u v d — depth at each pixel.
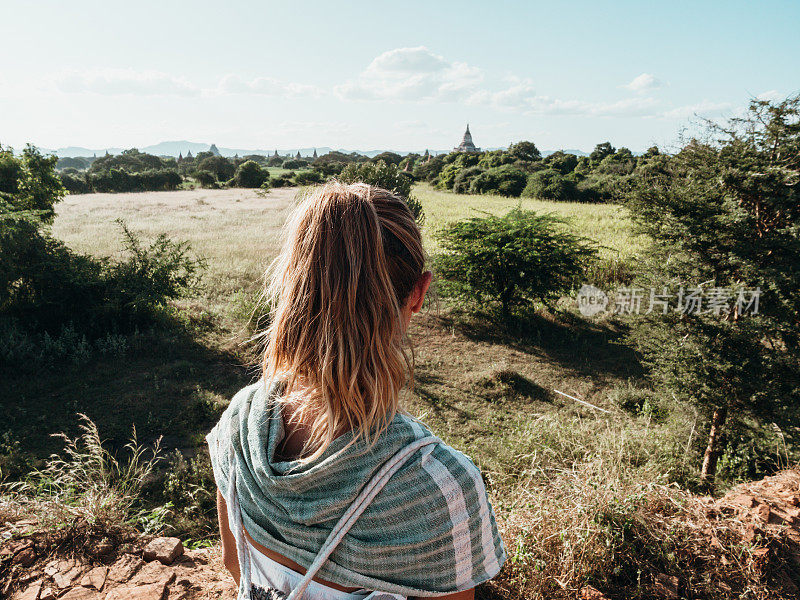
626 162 45.88
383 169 18.48
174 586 2.40
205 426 6.93
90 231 21.06
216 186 62.88
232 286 12.99
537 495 3.53
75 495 3.22
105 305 9.60
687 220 5.09
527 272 11.55
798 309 4.74
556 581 2.73
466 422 7.60
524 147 72.31
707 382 5.25
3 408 7.06
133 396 7.59
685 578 2.89
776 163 4.71
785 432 5.37
